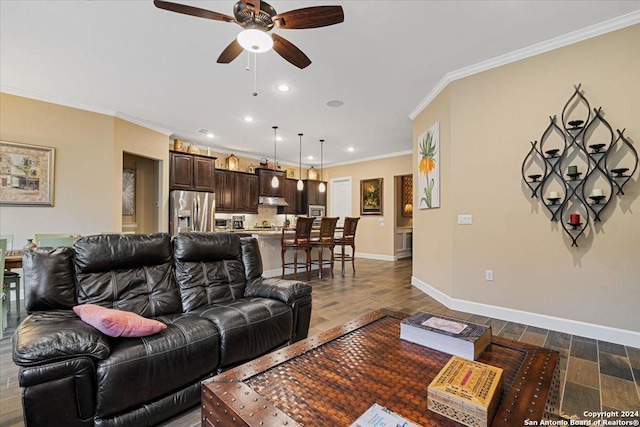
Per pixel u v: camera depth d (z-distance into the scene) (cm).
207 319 190
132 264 214
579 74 268
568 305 273
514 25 254
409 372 116
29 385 123
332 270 559
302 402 97
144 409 149
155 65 318
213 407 102
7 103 366
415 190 475
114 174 452
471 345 125
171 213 559
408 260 768
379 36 268
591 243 263
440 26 254
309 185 856
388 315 180
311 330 286
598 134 259
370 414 87
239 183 707
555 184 279
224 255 260
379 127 535
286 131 561
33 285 174
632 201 246
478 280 325
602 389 186
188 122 508
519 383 105
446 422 88
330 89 379
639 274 244
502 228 309
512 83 303
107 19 244
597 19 247
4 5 226
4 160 362
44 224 390
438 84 365
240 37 205
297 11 187
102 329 149
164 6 183
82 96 398
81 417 133
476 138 326
